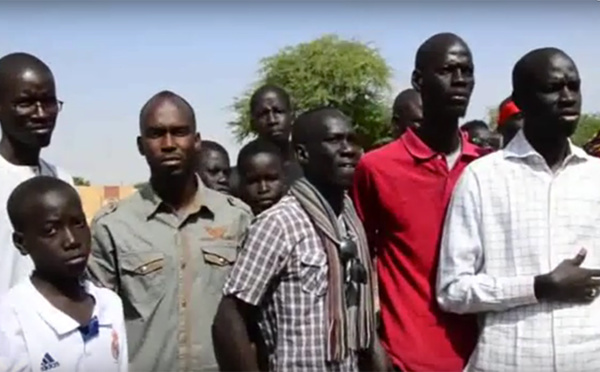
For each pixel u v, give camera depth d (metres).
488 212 3.96
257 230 3.85
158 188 4.29
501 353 3.91
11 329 3.54
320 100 33.16
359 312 3.88
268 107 6.83
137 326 4.14
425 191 4.30
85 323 3.65
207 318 4.20
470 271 3.98
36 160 4.41
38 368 3.53
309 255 3.79
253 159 6.07
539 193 3.90
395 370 4.20
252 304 3.80
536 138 3.97
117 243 4.18
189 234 4.26
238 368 3.79
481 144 7.03
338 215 3.99
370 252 4.50
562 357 3.80
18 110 4.24
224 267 4.27
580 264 3.79
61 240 3.56
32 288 3.62
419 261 4.26
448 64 4.23
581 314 3.82
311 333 3.76
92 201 12.75
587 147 5.63
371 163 4.40
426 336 4.20
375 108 32.00
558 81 3.83
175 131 4.23
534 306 3.85
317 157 3.91
